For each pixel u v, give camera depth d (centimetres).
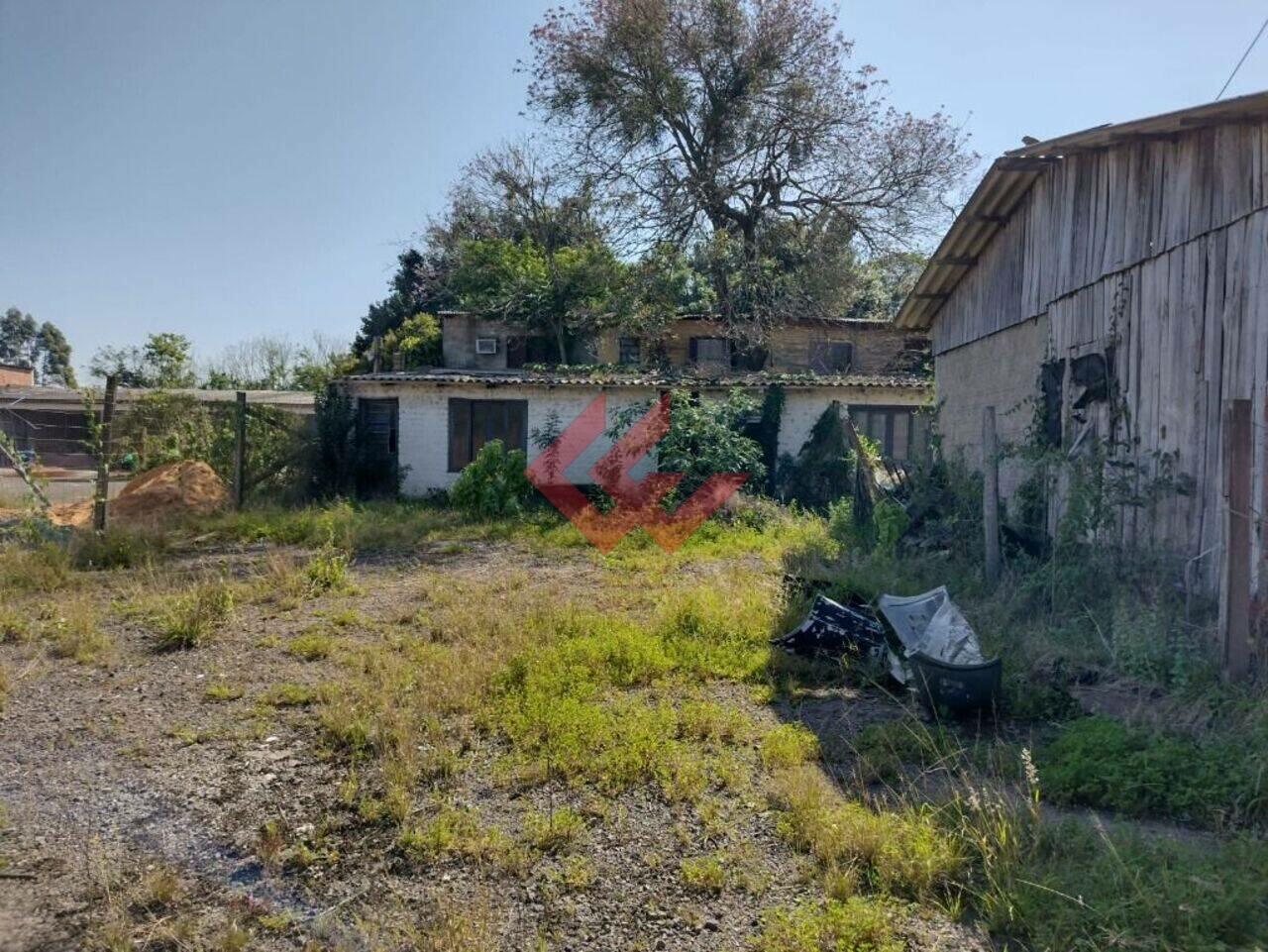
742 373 1866
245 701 519
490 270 2397
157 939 284
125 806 382
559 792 396
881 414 1773
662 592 839
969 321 1125
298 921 296
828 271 2289
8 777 411
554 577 947
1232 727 441
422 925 292
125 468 1348
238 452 1383
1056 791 387
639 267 2228
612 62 2264
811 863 329
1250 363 598
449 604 770
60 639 632
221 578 831
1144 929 272
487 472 1503
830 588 743
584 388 1714
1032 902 291
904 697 531
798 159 2336
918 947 278
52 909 301
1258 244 595
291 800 388
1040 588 708
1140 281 736
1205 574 627
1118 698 517
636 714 481
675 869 330
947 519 984
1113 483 726
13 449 1202
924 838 334
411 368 2416
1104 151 794
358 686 534
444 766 417
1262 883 293
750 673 574
